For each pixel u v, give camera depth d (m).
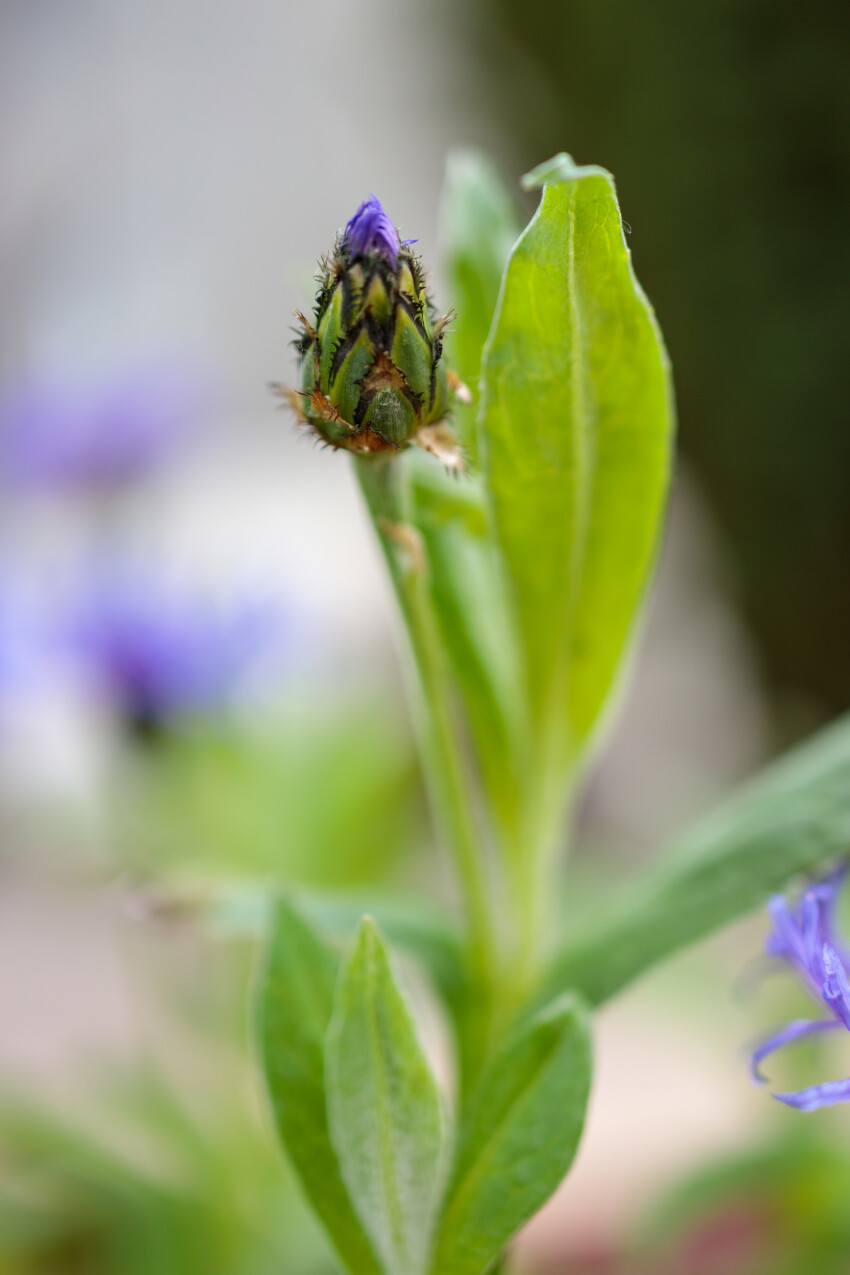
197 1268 0.50
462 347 0.35
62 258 1.51
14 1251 0.53
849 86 0.85
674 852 0.34
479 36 0.96
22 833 0.88
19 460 0.81
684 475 0.99
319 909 0.35
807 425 0.91
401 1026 0.31
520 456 0.33
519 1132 0.31
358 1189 0.31
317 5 1.62
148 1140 0.53
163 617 0.58
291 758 0.58
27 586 0.59
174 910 0.35
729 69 0.86
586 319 0.32
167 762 0.58
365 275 0.31
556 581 0.34
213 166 1.66
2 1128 0.49
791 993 0.48
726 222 0.88
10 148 1.52
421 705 0.34
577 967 0.34
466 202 0.36
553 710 0.35
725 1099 0.66
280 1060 0.31
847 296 0.89
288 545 1.18
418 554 0.32
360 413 0.31
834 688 0.99
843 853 0.33
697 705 1.10
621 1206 0.59
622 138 0.90
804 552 0.95
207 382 0.84
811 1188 0.49
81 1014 0.80
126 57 1.60
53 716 0.75
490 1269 0.32
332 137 1.65
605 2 0.88
